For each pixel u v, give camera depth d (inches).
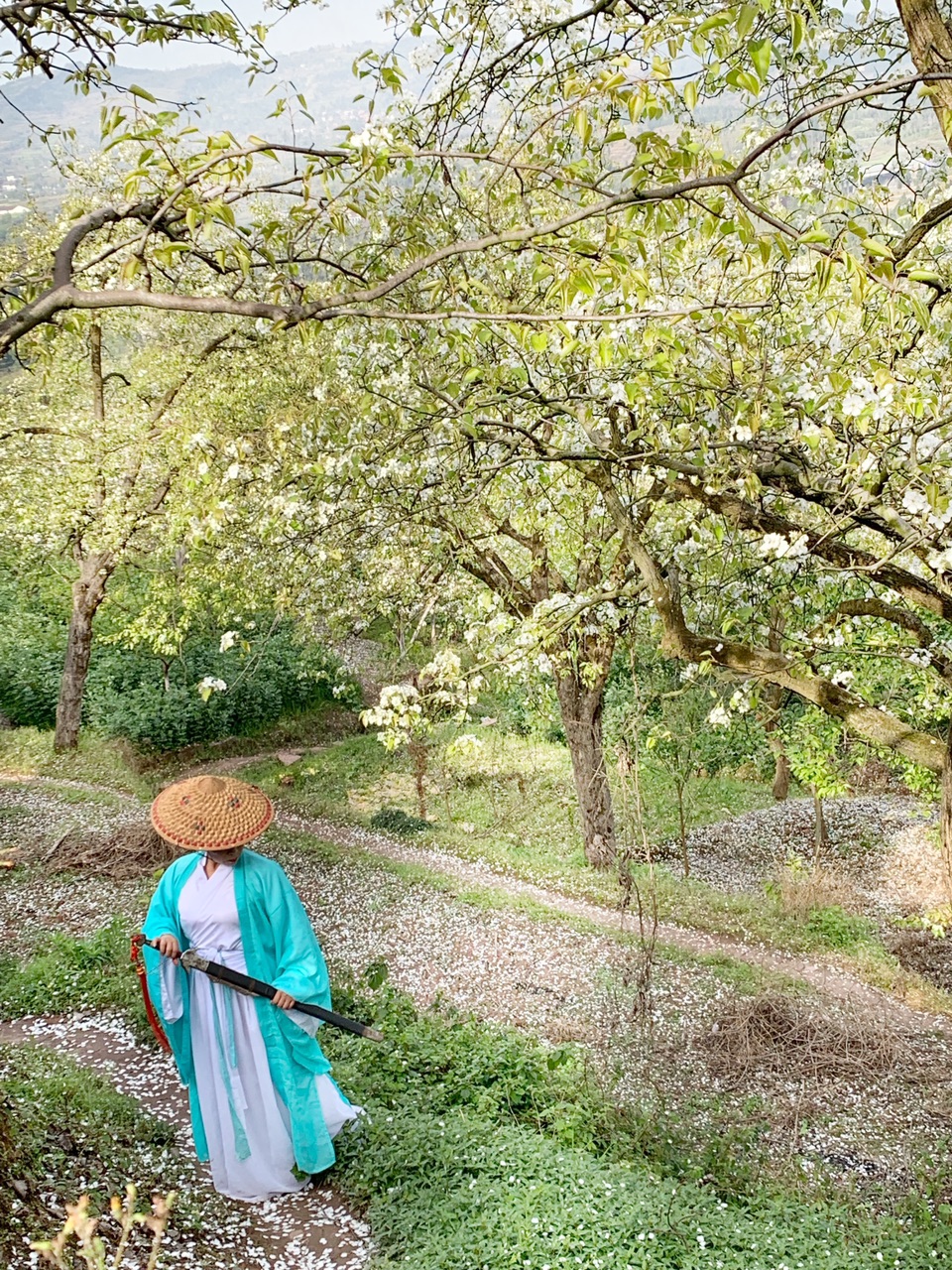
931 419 229.6
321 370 475.2
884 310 154.3
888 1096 435.2
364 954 564.4
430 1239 212.8
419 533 417.1
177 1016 223.1
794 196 299.1
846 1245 269.0
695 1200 267.6
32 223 732.7
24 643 1128.2
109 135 142.1
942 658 292.8
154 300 134.8
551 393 301.0
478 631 370.3
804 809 943.7
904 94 251.8
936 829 706.2
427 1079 329.4
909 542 225.9
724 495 281.6
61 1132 231.0
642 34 159.2
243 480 357.1
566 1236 218.8
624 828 357.7
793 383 263.1
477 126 243.3
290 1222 220.1
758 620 341.4
